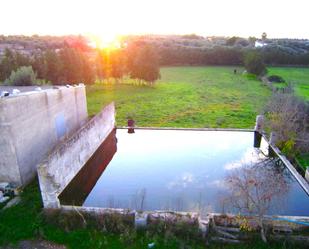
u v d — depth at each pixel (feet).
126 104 102.06
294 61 201.46
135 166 56.80
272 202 40.06
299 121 67.31
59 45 239.50
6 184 41.04
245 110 94.58
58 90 53.31
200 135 73.26
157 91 126.62
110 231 33.01
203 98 112.47
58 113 53.57
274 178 44.70
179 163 57.93
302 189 47.06
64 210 35.37
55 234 32.50
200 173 53.57
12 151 39.86
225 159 59.88
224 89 131.03
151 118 85.61
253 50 201.98
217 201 43.32
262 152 63.46
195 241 31.37
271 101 78.64
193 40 312.71
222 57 214.69
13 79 80.18
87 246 30.81
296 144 59.36
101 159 60.39
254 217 32.76
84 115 68.54
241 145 67.46
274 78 147.54
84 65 120.26
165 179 51.19
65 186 42.78
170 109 95.81
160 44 247.50
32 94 44.16
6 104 38.04
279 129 61.93
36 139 45.78
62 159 41.34
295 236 31.22
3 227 33.24
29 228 33.27
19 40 264.72
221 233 31.76
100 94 119.24
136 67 136.98
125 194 46.26
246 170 47.93
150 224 33.01
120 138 71.67
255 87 136.26
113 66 142.92
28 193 40.29
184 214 33.99
